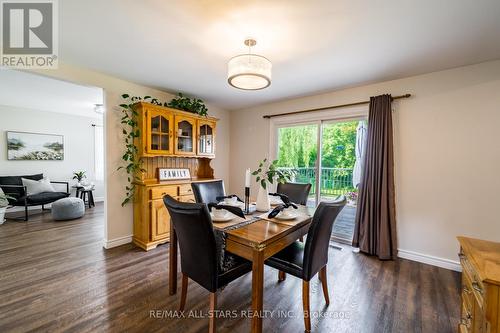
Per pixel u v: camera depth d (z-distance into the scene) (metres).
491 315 0.89
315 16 1.54
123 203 2.91
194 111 3.42
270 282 2.15
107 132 2.77
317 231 1.50
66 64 2.39
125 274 2.21
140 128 2.87
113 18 1.60
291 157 3.77
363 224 2.82
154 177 3.21
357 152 3.20
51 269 2.28
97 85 2.63
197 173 3.87
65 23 1.66
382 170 2.68
